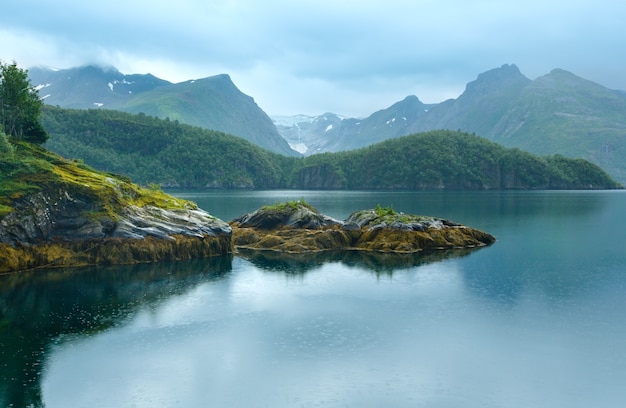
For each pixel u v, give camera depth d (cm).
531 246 8500
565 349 3497
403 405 2719
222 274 5934
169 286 5291
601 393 2859
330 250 7862
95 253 6381
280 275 5916
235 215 13962
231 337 3719
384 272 6116
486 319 4169
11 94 8419
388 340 3666
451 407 2705
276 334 3788
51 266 6094
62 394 2817
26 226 5991
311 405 2720
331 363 3253
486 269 6328
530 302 4716
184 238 7019
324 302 4703
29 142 8050
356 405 2719
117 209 6738
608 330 3888
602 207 19000
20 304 4534
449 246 8138
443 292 5103
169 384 2952
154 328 3912
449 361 3291
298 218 8688
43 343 3569
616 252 7831
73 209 6388
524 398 2802
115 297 4816
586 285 5425
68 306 4491
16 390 2853
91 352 3412
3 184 6081
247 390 2881
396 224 8225
